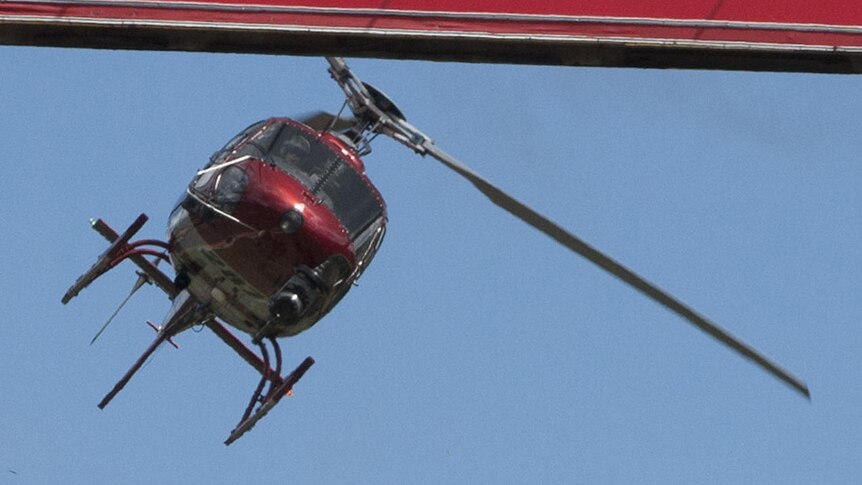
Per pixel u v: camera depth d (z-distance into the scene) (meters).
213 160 88.62
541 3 52.88
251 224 85.25
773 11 53.41
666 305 75.44
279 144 88.19
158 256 92.94
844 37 53.38
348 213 88.06
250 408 93.12
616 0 53.16
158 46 52.09
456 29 52.28
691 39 53.00
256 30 51.53
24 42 51.59
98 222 95.56
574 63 54.00
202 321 94.25
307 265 86.50
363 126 91.88
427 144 89.12
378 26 52.09
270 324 90.38
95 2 51.03
